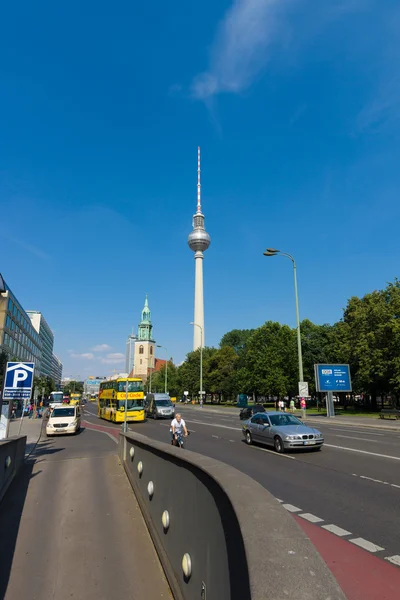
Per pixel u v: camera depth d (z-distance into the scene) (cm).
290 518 216
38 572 450
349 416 3812
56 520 639
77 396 5247
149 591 401
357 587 412
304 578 163
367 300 4656
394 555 497
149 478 603
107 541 542
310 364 5597
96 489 838
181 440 1444
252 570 170
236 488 254
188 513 351
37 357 12862
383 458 1248
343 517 656
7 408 1532
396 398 4756
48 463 1225
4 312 6994
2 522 634
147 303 16625
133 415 3316
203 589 286
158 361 16338
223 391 8244
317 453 1380
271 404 7325
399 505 722
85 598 390
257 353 5919
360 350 4366
